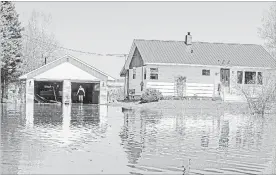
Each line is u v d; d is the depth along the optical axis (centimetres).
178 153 1380
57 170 1096
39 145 1527
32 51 8106
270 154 1380
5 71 6050
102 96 5384
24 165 1155
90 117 2959
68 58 5366
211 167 1157
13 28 6456
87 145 1541
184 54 5222
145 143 1612
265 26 6206
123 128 2192
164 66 5012
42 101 5609
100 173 1068
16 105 4691
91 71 5400
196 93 5066
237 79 5153
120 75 6450
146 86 4991
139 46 5250
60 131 2011
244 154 1377
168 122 2600
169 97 4825
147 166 1158
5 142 1599
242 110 3916
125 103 5200
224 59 5203
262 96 3653
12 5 6469
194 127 2306
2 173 1055
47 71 5341
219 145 1593
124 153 1366
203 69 5075
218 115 3356
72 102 5684
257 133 2036
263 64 5209
